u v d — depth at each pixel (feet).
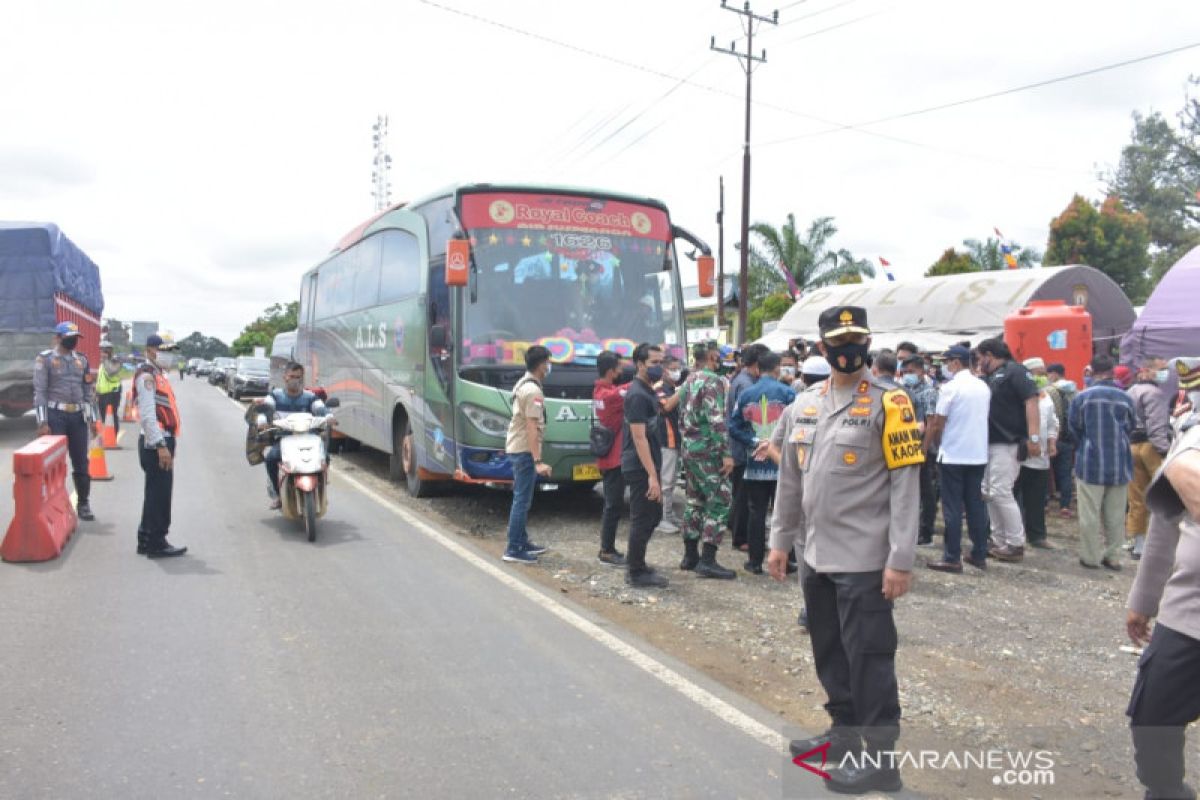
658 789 12.17
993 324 53.88
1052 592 23.90
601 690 15.84
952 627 20.54
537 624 19.75
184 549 25.99
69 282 62.90
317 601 21.30
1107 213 123.75
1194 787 12.66
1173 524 9.73
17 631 18.58
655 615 21.17
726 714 14.84
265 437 30.86
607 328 32.76
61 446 27.78
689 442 24.79
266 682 15.99
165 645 17.93
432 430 34.12
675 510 34.53
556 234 32.99
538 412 25.44
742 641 19.21
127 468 44.75
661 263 34.35
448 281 30.09
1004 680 17.10
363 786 12.18
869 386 12.30
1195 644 9.11
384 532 29.78
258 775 12.46
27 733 13.70
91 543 27.17
